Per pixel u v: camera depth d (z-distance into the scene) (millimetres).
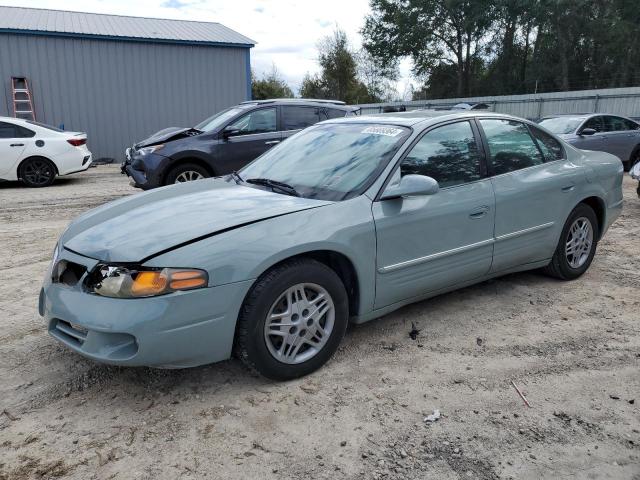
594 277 4926
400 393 3004
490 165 4023
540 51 40281
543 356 3424
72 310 2764
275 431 2674
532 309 4172
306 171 3758
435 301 4328
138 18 20688
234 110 9148
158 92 17766
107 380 3152
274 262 2908
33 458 2475
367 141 3811
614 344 3584
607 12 36469
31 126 11250
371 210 3322
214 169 8602
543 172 4355
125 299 2668
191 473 2379
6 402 2926
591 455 2488
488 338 3680
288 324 3023
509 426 2705
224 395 2992
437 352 3480
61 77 16625
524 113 25891
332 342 3229
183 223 3008
